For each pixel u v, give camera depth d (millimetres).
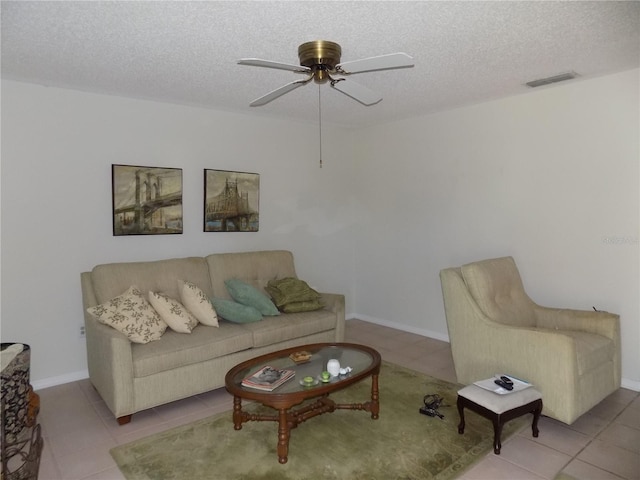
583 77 3211
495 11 2107
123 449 2377
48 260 3260
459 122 4125
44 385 3266
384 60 2033
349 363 2688
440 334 4430
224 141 4164
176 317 3035
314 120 4633
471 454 2305
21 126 3113
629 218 3125
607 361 2846
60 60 2711
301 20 2178
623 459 2266
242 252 4031
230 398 3082
